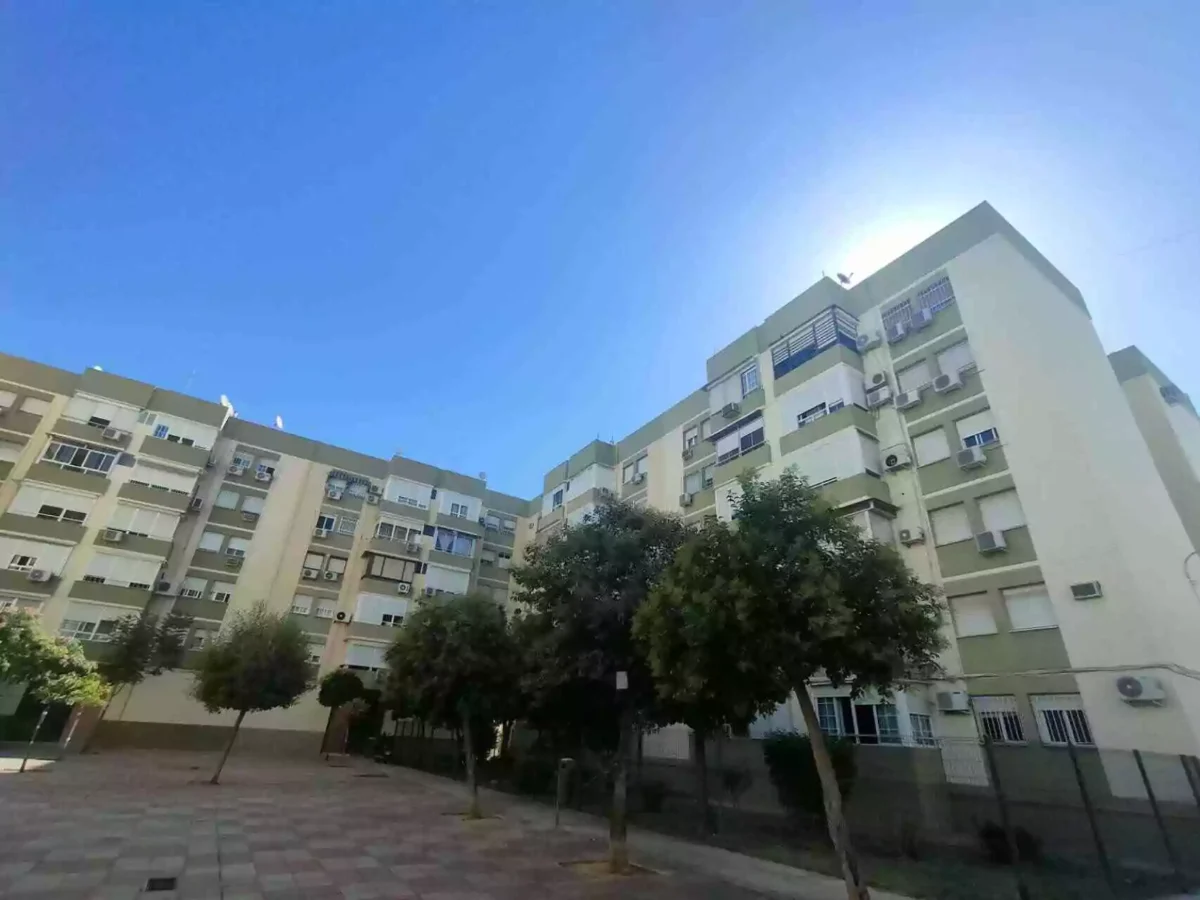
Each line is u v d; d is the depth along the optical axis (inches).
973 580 649.0
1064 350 693.9
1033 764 546.0
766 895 350.6
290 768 983.6
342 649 1389.0
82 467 1195.3
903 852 476.1
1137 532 595.8
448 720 665.6
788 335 947.3
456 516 1648.6
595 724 616.7
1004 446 666.8
